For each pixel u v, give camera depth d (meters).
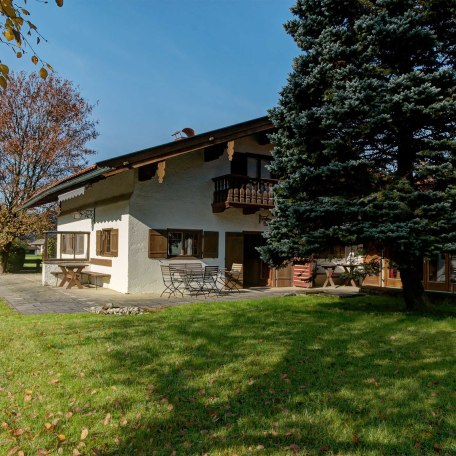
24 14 3.30
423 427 3.41
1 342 6.00
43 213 22.86
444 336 6.32
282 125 8.97
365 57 7.86
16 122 23.09
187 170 13.07
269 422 3.54
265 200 13.52
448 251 7.23
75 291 12.77
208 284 13.27
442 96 7.19
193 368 4.88
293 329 6.82
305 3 8.55
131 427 3.47
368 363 5.02
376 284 14.35
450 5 7.21
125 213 12.23
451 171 7.21
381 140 8.25
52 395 4.11
